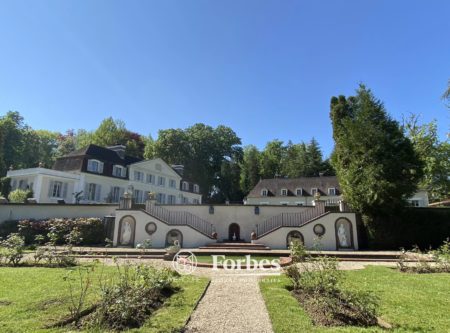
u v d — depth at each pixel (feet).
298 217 64.03
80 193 98.12
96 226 63.21
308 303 20.40
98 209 68.95
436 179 116.06
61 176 97.50
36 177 93.25
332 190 147.54
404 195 62.23
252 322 16.98
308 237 58.80
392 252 52.11
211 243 58.39
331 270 22.47
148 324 16.22
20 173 96.89
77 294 21.27
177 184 150.82
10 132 147.74
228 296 22.57
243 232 63.98
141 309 17.98
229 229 64.28
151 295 20.72
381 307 20.47
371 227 62.28
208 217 64.85
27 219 68.13
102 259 41.55
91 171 107.76
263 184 162.61
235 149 202.39
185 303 20.26
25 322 15.87
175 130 176.65
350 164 66.13
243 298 22.00
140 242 59.26
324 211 63.67
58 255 35.37
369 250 59.47
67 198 99.81
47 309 17.98
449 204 113.70
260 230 63.77
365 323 17.26
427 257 44.16
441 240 60.23
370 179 60.80
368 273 33.17
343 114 75.10
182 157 174.09
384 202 59.88
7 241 36.55
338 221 59.77
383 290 25.29
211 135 188.85
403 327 16.80
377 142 63.05
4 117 150.30
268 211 64.54
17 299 20.07
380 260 45.98
